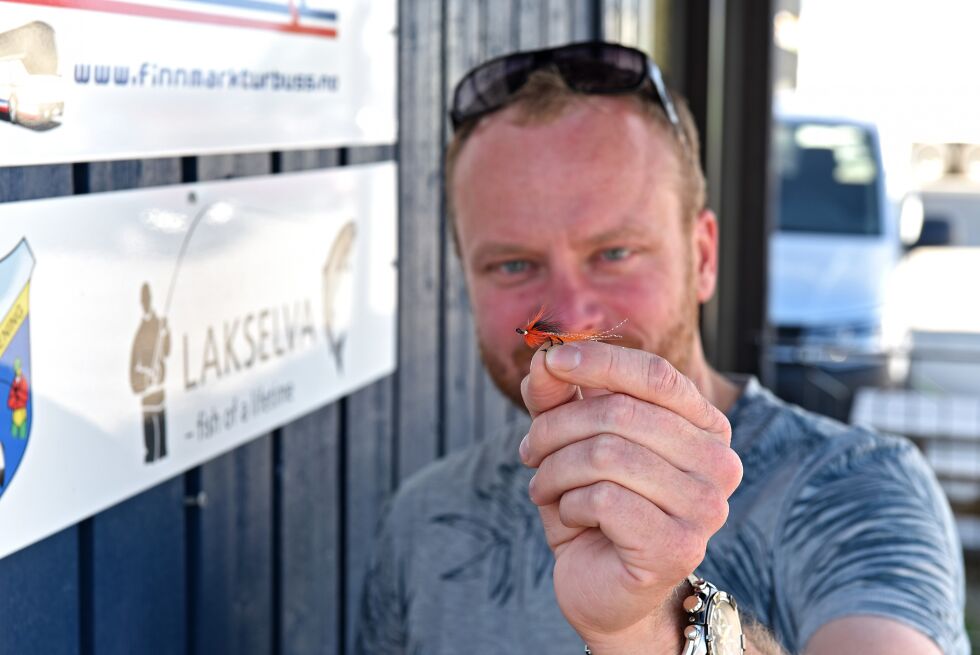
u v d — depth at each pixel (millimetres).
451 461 2129
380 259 2498
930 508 1721
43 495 1497
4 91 1396
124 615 1726
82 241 1550
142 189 1674
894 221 8617
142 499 1758
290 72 2059
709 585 1244
